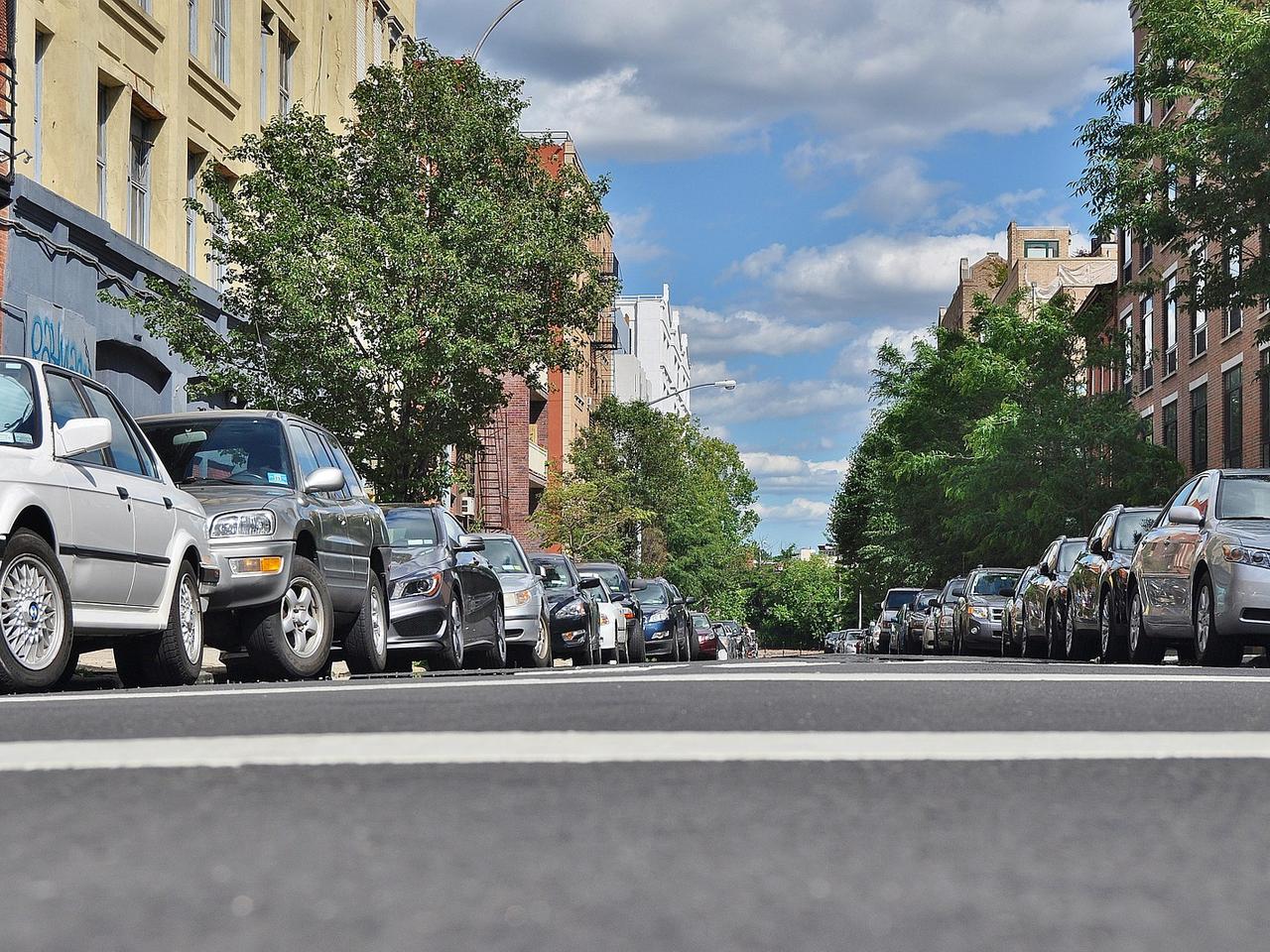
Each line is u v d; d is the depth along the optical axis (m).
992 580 32.34
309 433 13.90
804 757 4.58
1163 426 45.94
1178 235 23.86
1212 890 2.78
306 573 12.63
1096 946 2.31
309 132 23.75
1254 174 23.02
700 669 11.12
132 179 25.20
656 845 3.18
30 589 8.91
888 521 51.38
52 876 2.85
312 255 22.25
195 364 22.72
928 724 5.65
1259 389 36.97
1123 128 23.98
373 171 23.30
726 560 69.81
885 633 52.38
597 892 2.71
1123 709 6.33
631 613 31.08
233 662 15.31
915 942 2.33
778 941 2.32
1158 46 23.69
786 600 152.50
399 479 22.70
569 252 22.75
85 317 22.61
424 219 22.73
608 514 50.72
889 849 3.16
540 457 56.47
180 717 5.99
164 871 2.89
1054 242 93.44
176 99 26.08
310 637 12.76
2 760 4.55
